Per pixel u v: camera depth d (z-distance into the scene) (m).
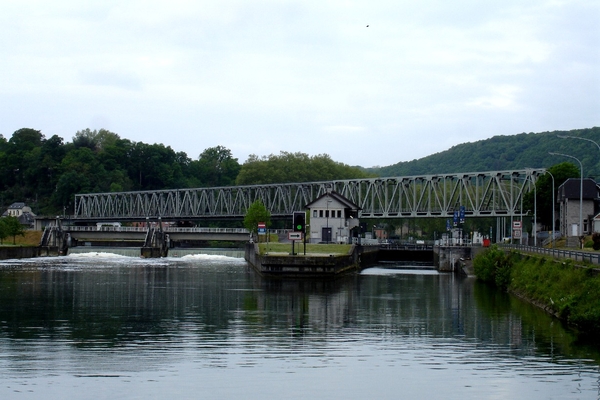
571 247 105.56
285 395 34.75
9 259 162.25
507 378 37.97
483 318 58.19
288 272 102.81
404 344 46.75
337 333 51.03
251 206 183.25
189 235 190.50
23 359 41.78
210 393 34.88
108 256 181.88
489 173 155.25
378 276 110.19
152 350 44.53
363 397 34.59
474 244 138.25
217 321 56.84
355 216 167.50
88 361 41.28
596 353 43.75
